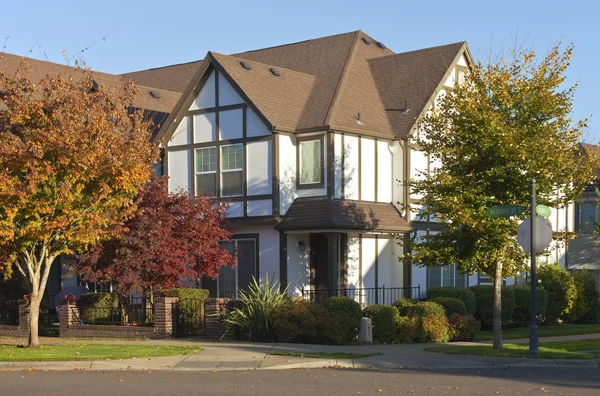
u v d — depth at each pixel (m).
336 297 22.72
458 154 20.88
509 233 20.69
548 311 32.28
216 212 25.77
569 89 20.86
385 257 29.47
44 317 27.19
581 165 21.39
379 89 31.52
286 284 27.11
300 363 17.92
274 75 29.72
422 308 24.08
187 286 28.28
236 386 14.36
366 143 28.61
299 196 27.92
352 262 28.19
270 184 27.47
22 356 18.11
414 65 31.75
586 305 33.06
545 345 22.36
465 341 24.45
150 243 23.55
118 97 21.08
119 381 15.02
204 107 29.17
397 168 29.36
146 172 20.83
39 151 18.62
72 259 31.48
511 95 20.75
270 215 27.39
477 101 20.89
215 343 21.75
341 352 19.56
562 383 15.10
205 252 25.12
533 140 20.25
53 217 19.75
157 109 32.03
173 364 17.70
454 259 21.33
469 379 15.66
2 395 13.05
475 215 20.22
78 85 20.70
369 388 14.16
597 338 25.59
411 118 29.48
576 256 37.34
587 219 37.50
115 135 20.11
